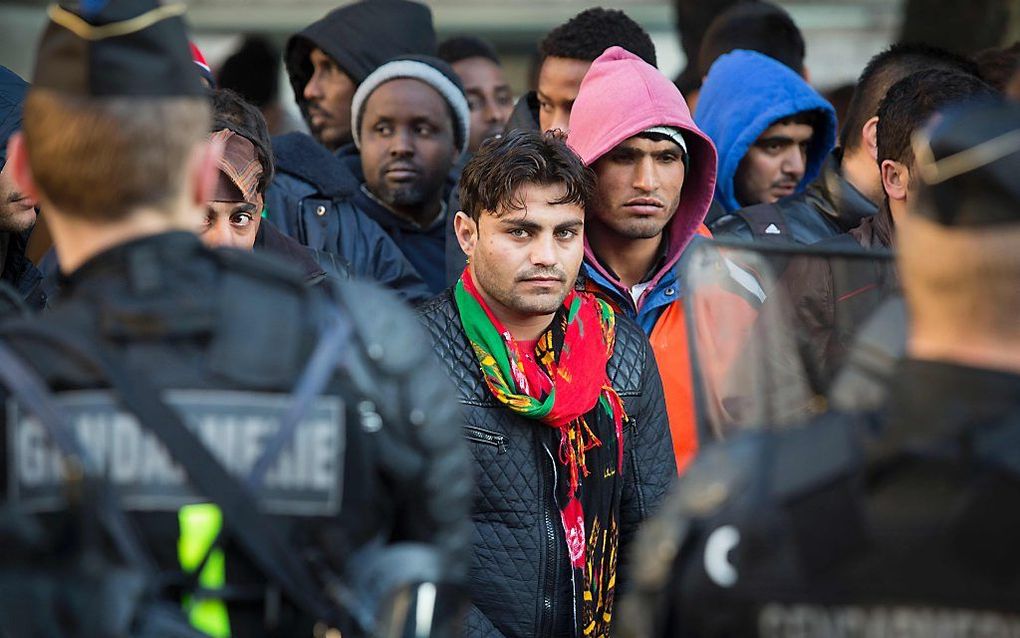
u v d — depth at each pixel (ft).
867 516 16.92
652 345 39.27
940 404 17.11
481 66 59.47
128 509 18.16
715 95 48.14
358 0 54.03
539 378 32.76
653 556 18.12
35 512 18.10
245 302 18.86
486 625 31.81
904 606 16.75
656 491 34.04
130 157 18.65
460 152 50.29
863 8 115.44
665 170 39.04
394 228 48.14
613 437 33.22
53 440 17.99
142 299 18.69
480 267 33.14
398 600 18.90
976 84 36.42
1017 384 17.03
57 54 18.67
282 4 111.86
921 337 17.80
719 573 17.33
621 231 38.99
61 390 18.33
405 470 19.30
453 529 19.95
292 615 18.69
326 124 53.26
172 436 18.10
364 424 18.92
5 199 34.50
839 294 23.04
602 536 32.81
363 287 19.92
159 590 18.20
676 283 39.99
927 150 17.54
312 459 18.54
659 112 38.75
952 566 16.66
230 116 34.50
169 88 18.92
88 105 18.51
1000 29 70.54
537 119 48.49
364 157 48.32
